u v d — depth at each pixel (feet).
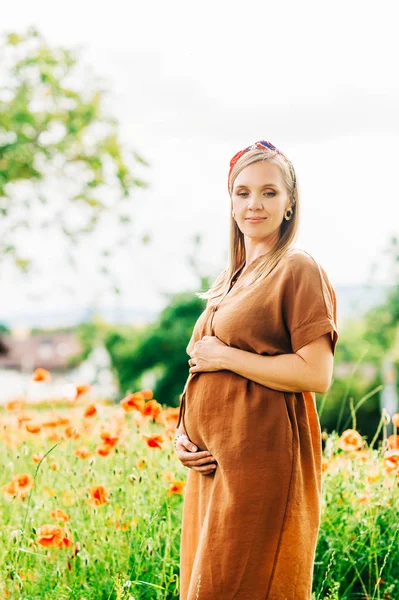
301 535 7.55
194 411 8.03
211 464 7.89
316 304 7.55
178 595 10.21
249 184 8.04
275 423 7.59
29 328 130.52
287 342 7.77
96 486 10.84
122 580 9.22
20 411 14.49
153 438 11.40
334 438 13.19
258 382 7.66
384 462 11.48
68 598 9.74
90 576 10.47
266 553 7.45
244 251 8.73
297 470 7.59
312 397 8.07
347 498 11.84
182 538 8.39
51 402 14.67
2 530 11.12
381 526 11.64
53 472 12.57
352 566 11.05
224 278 8.88
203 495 8.02
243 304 7.83
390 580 10.75
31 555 10.60
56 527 10.02
